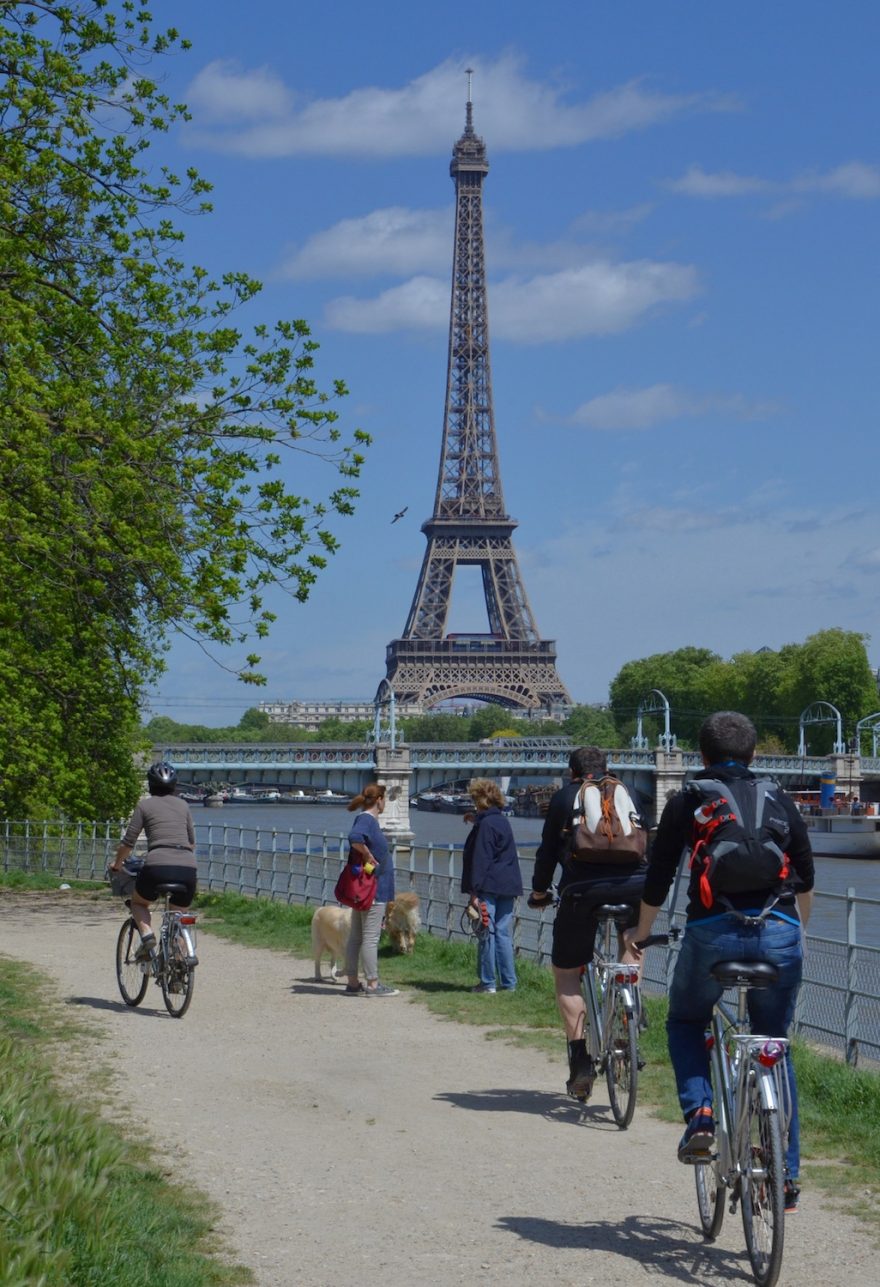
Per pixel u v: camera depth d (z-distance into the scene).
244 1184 9.27
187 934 16.19
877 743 187.00
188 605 27.62
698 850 8.00
